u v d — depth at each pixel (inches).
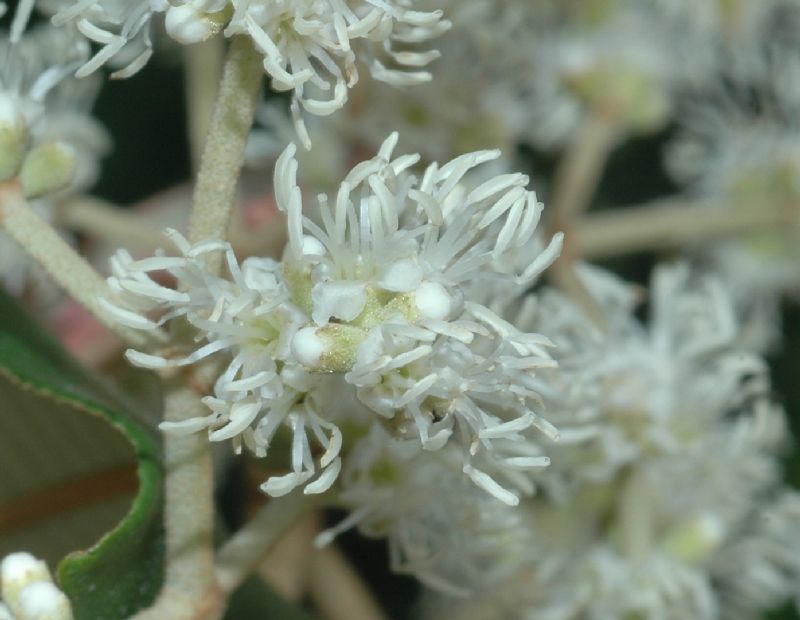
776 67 8.8
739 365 7.4
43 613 5.7
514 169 8.2
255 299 5.6
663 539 7.4
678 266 7.7
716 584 7.7
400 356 5.6
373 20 5.7
